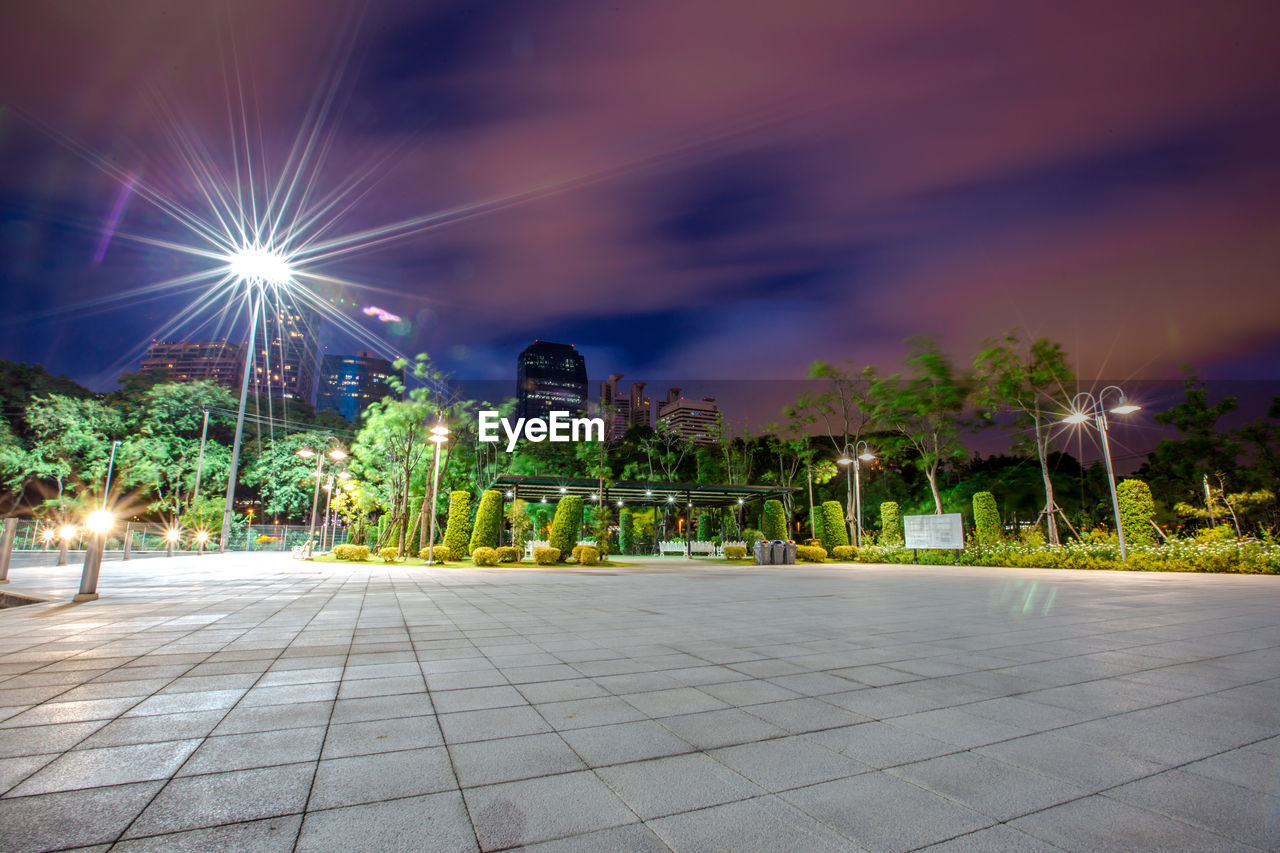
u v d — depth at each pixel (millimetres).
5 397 43875
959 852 2164
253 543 49375
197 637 6941
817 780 2850
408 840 2238
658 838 2273
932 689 4617
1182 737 3469
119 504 44188
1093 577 17859
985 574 20609
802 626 8125
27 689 4508
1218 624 7977
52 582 14000
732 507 44125
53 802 2533
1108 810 2516
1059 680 4910
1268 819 2428
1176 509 29953
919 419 35688
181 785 2734
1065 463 43812
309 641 6750
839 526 34656
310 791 2686
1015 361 29531
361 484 36219
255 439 57656
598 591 13938
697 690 4590
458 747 3291
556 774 2914
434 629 7742
